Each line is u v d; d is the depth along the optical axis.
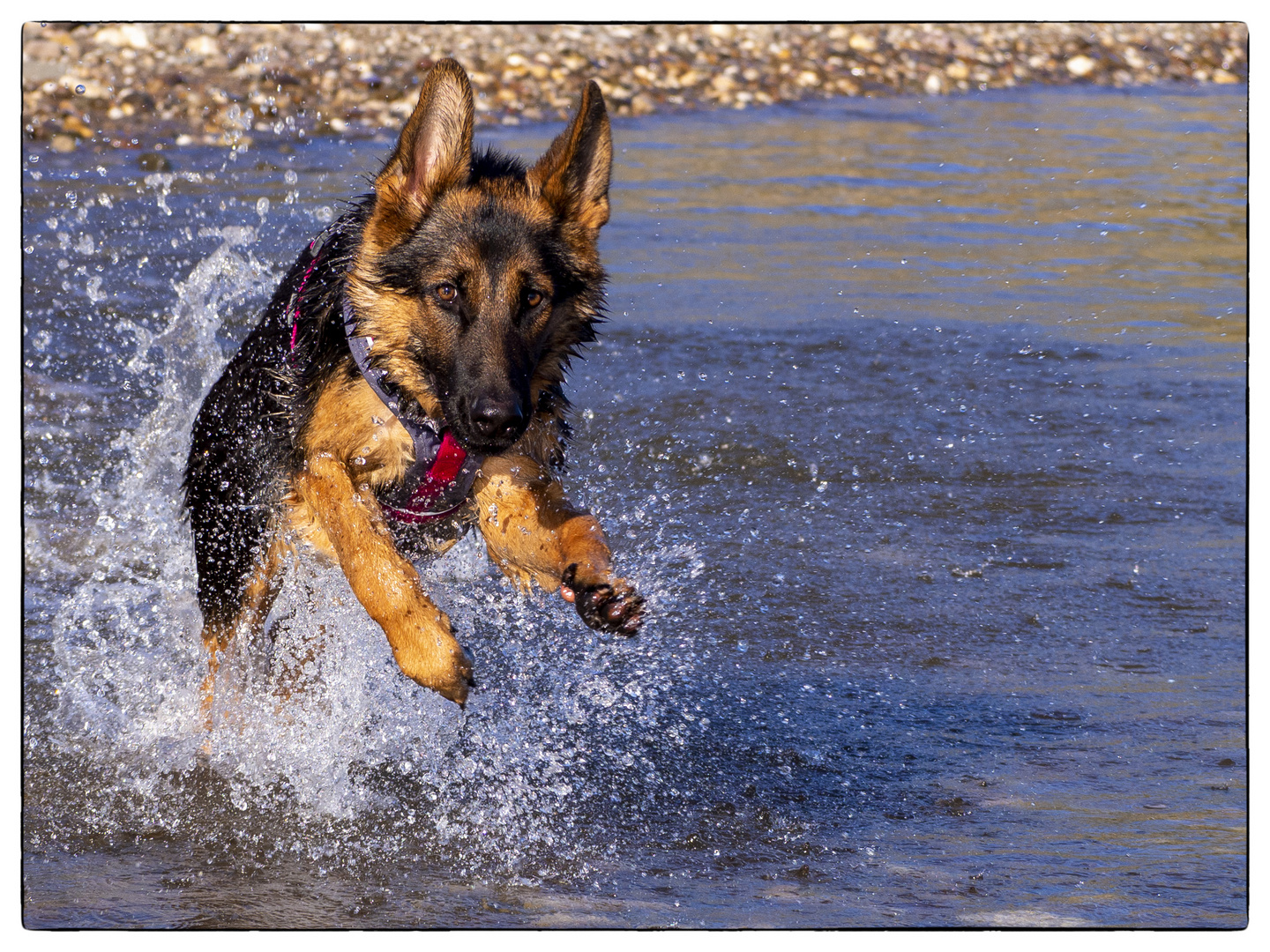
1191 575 7.21
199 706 5.73
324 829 4.93
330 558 5.61
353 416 5.13
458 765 5.39
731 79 20.66
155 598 6.68
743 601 6.84
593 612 4.65
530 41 19.91
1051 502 8.20
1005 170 16.69
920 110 20.33
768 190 15.63
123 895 4.44
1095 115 20.08
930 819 4.94
